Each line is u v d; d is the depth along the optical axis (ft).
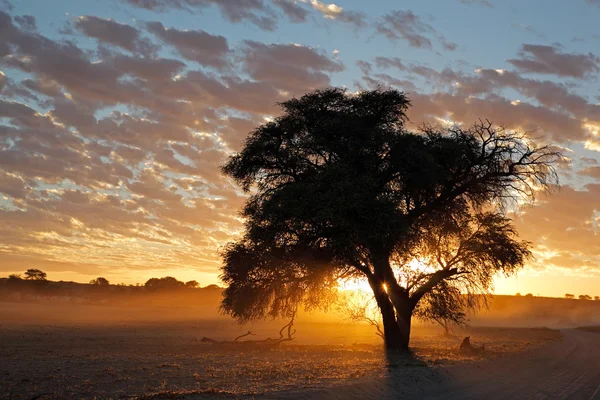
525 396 61.67
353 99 115.65
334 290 115.03
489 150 112.88
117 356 104.17
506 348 141.59
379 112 115.96
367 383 61.26
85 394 54.19
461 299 119.96
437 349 129.29
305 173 116.88
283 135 116.78
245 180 121.29
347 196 98.89
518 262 113.39
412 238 105.81
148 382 62.90
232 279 116.06
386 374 69.97
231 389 54.90
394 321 116.78
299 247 106.11
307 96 115.65
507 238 114.01
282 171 119.03
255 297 114.73
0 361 90.94
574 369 94.79
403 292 115.85
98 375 70.03
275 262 108.06
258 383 60.34
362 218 99.76
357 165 111.24
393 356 104.63
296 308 118.42
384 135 107.76
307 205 100.12
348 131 110.83
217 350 125.49
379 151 110.42
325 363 86.48
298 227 100.99
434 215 114.42
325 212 96.84
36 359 95.76
